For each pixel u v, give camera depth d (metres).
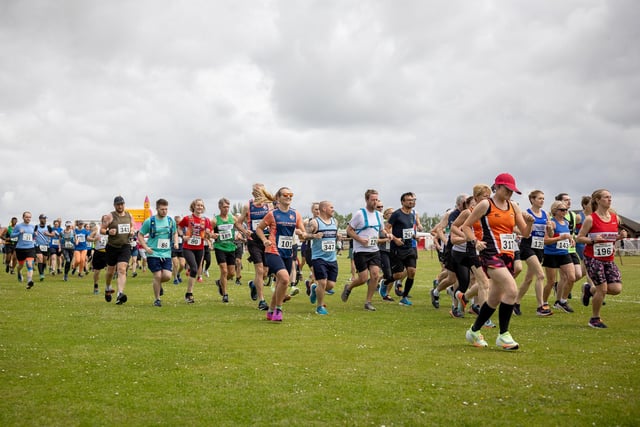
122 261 11.95
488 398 4.53
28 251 18.47
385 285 13.26
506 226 6.87
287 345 6.95
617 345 6.96
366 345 6.96
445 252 11.03
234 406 4.39
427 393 4.69
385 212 15.08
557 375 5.28
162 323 8.90
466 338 7.00
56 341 7.18
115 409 4.34
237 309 11.06
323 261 10.55
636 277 20.75
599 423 3.92
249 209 11.26
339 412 4.22
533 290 16.03
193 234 12.37
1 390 4.87
